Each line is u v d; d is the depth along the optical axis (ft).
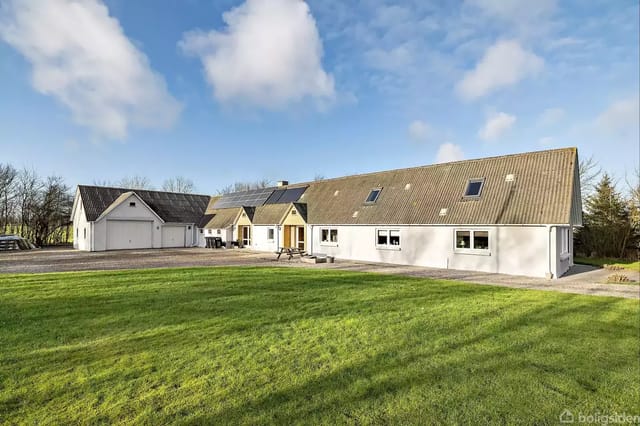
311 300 32.60
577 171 65.57
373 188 83.51
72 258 76.07
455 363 18.19
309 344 20.72
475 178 66.54
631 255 84.33
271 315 27.09
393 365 17.80
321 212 89.56
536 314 28.50
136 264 63.21
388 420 12.89
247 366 17.44
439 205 66.85
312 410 13.48
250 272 50.85
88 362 17.71
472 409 13.76
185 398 14.24
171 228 126.21
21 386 15.14
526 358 19.06
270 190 121.90
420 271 57.82
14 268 56.13
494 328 24.44
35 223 128.26
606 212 88.53
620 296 37.09
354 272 53.78
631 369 17.84
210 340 21.16
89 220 103.09
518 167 62.49
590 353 19.93
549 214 52.54
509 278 51.11
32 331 22.47
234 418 12.87
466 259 61.00
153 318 25.71
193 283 40.45
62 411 13.21
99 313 26.89
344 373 16.78
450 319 26.63
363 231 77.77
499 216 57.26
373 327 24.29
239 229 118.21
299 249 86.74
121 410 13.30
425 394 14.87
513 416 13.37
